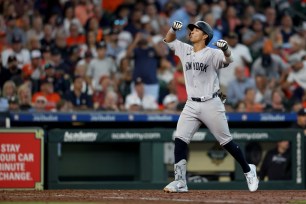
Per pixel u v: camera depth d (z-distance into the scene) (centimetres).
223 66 3388
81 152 4706
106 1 7038
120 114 4747
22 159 4325
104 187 4578
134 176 4794
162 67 6206
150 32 6594
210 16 6600
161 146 4681
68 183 4534
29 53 6112
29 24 6406
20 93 5500
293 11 7319
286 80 6353
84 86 5662
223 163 4759
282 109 5706
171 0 7125
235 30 6781
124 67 6091
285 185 4778
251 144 4781
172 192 3488
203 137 4684
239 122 4919
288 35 6981
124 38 6494
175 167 3481
